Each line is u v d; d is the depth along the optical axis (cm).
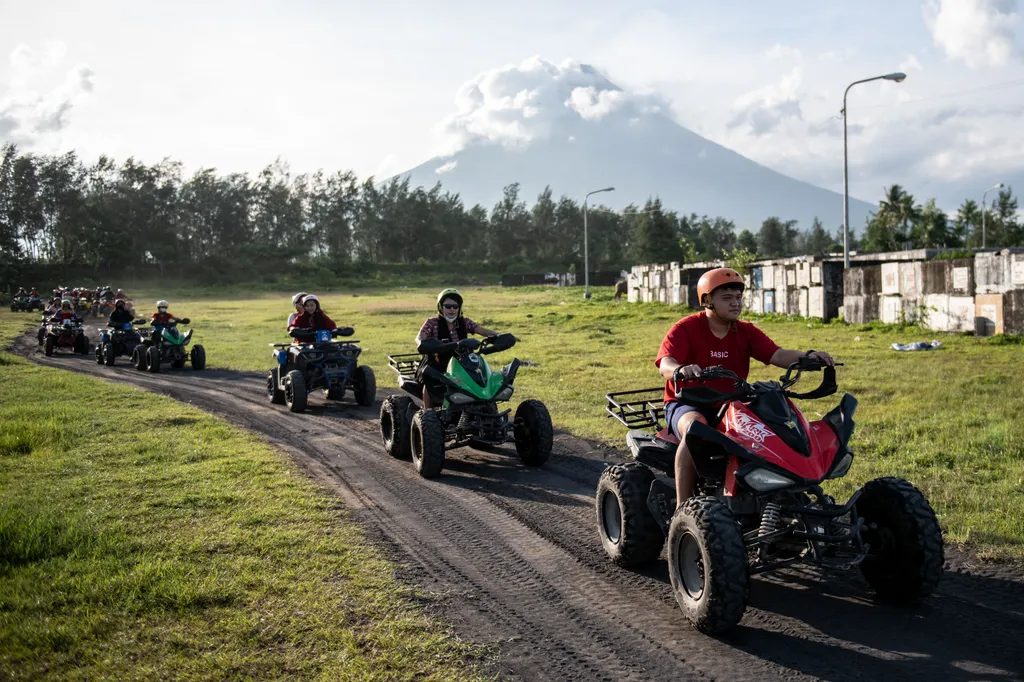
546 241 15875
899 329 2281
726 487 489
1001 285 1969
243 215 13150
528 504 736
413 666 409
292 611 477
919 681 386
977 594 487
